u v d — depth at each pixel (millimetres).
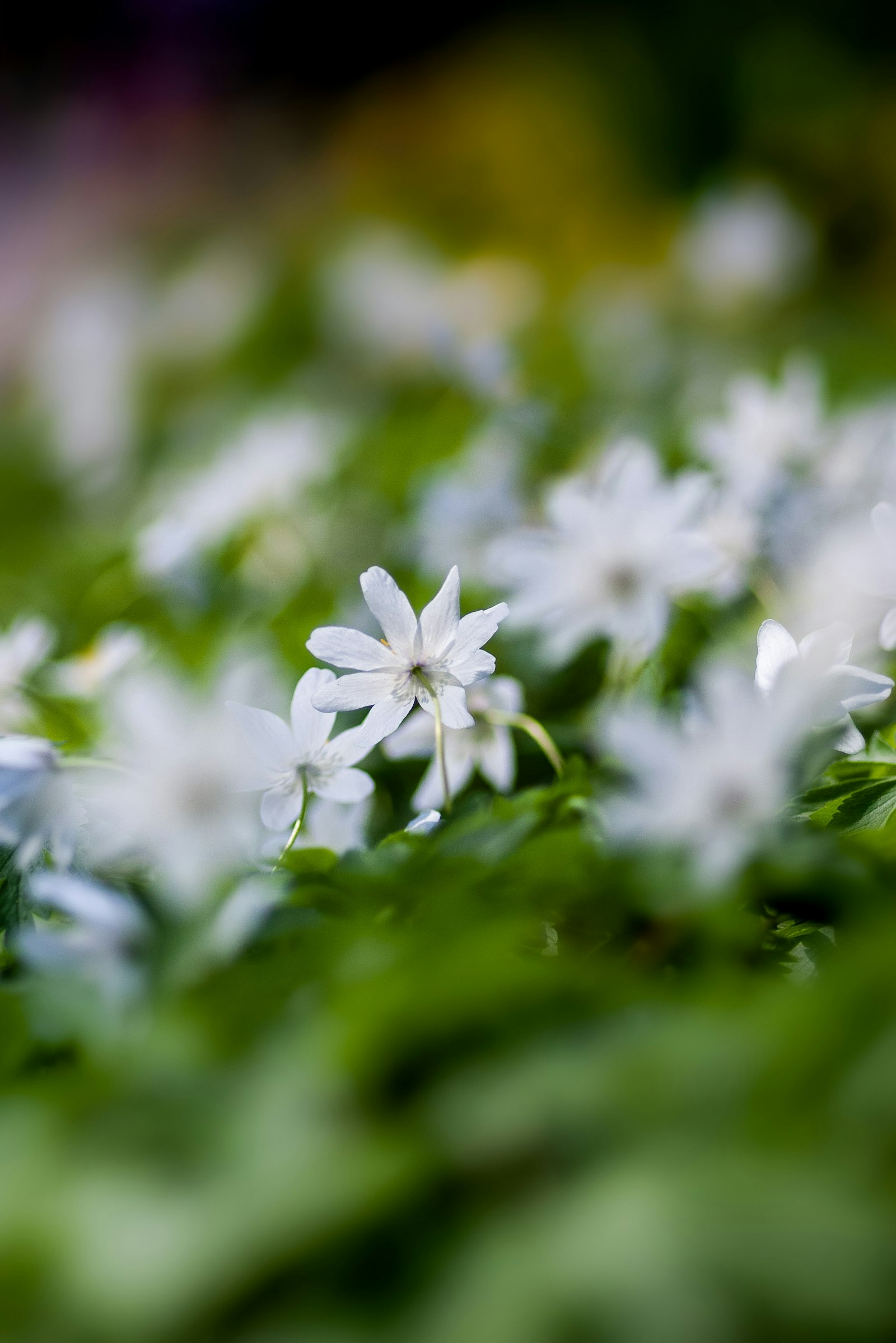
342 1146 353
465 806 451
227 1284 339
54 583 857
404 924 417
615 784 469
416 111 2432
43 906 450
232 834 431
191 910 405
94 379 1348
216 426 1155
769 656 432
